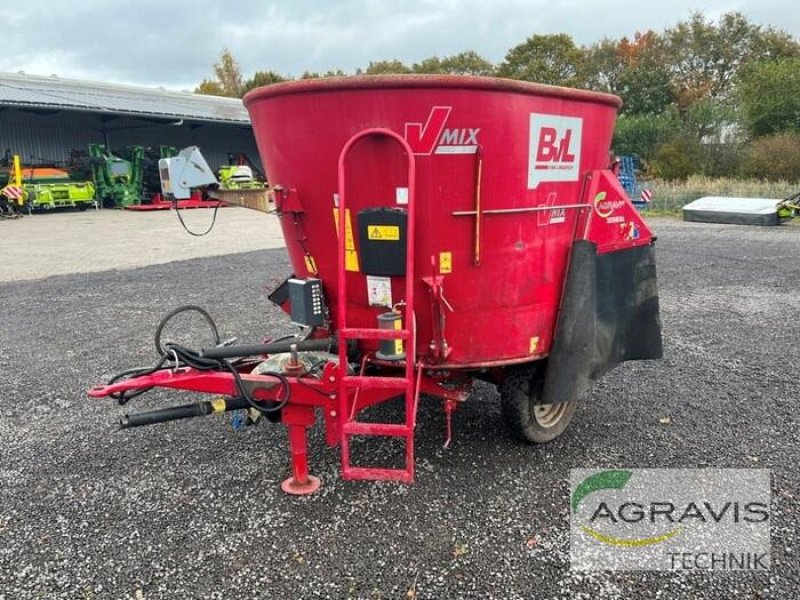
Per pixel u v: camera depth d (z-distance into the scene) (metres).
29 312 7.34
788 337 6.06
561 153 3.16
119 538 2.90
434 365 3.20
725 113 28.72
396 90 2.77
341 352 2.83
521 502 3.15
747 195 21.83
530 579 2.59
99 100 27.02
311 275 3.39
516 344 3.28
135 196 24.39
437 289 3.00
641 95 44.00
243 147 32.19
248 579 2.61
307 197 3.14
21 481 3.43
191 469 3.54
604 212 3.47
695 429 3.98
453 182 2.90
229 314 7.10
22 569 2.69
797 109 30.48
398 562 2.70
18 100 22.20
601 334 3.59
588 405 4.40
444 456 3.63
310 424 3.20
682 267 10.12
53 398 4.62
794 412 4.23
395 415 4.19
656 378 4.94
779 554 2.73
